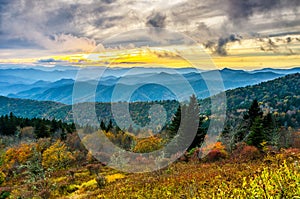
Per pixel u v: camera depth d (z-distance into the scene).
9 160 40.91
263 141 29.42
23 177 35.75
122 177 24.34
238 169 18.80
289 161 16.17
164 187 16.98
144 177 21.02
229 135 30.66
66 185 27.02
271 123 37.47
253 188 9.57
